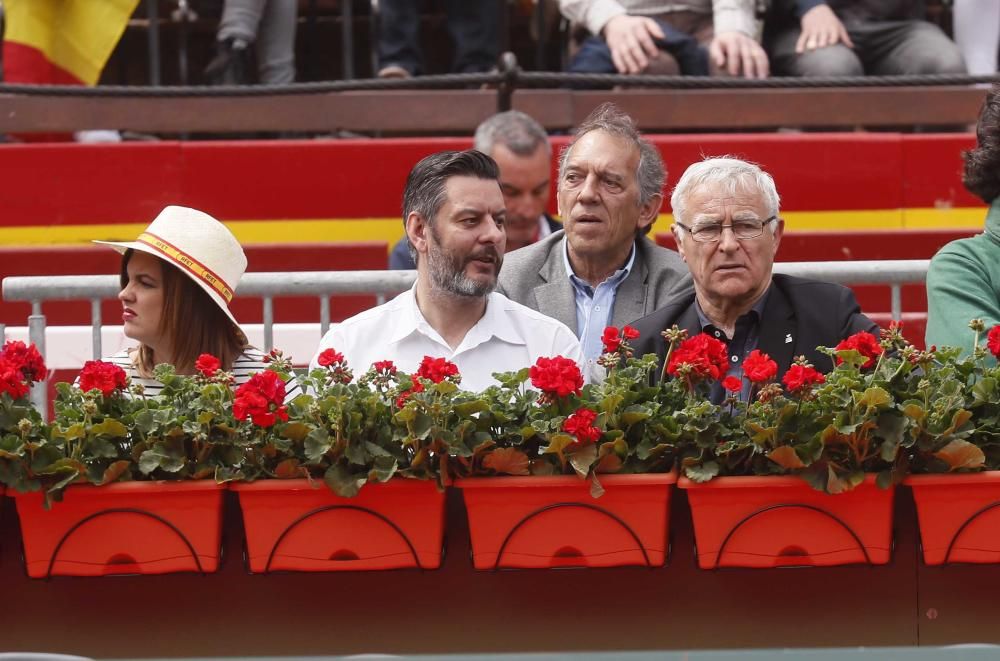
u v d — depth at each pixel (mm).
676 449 12055
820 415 11906
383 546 12023
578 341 16438
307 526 12008
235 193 25703
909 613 12062
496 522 11977
